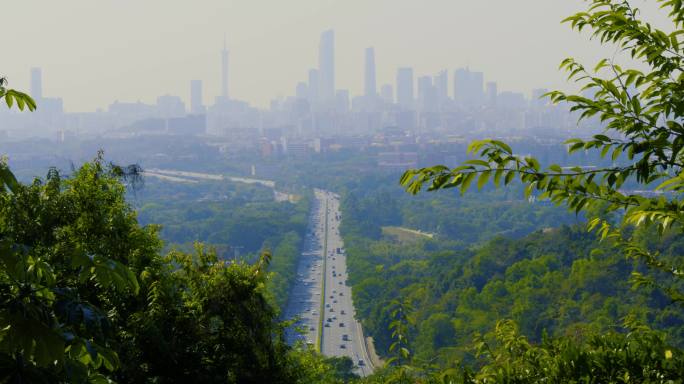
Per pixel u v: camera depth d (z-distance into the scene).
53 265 12.42
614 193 7.21
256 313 22.61
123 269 5.30
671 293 9.85
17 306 4.76
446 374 10.59
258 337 22.66
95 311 5.20
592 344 10.52
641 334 10.38
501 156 6.95
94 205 23.03
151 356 18.94
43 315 4.84
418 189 7.02
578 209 7.25
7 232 20.19
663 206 6.76
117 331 17.78
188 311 21.06
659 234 6.64
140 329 18.72
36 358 4.68
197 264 23.58
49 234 21.95
